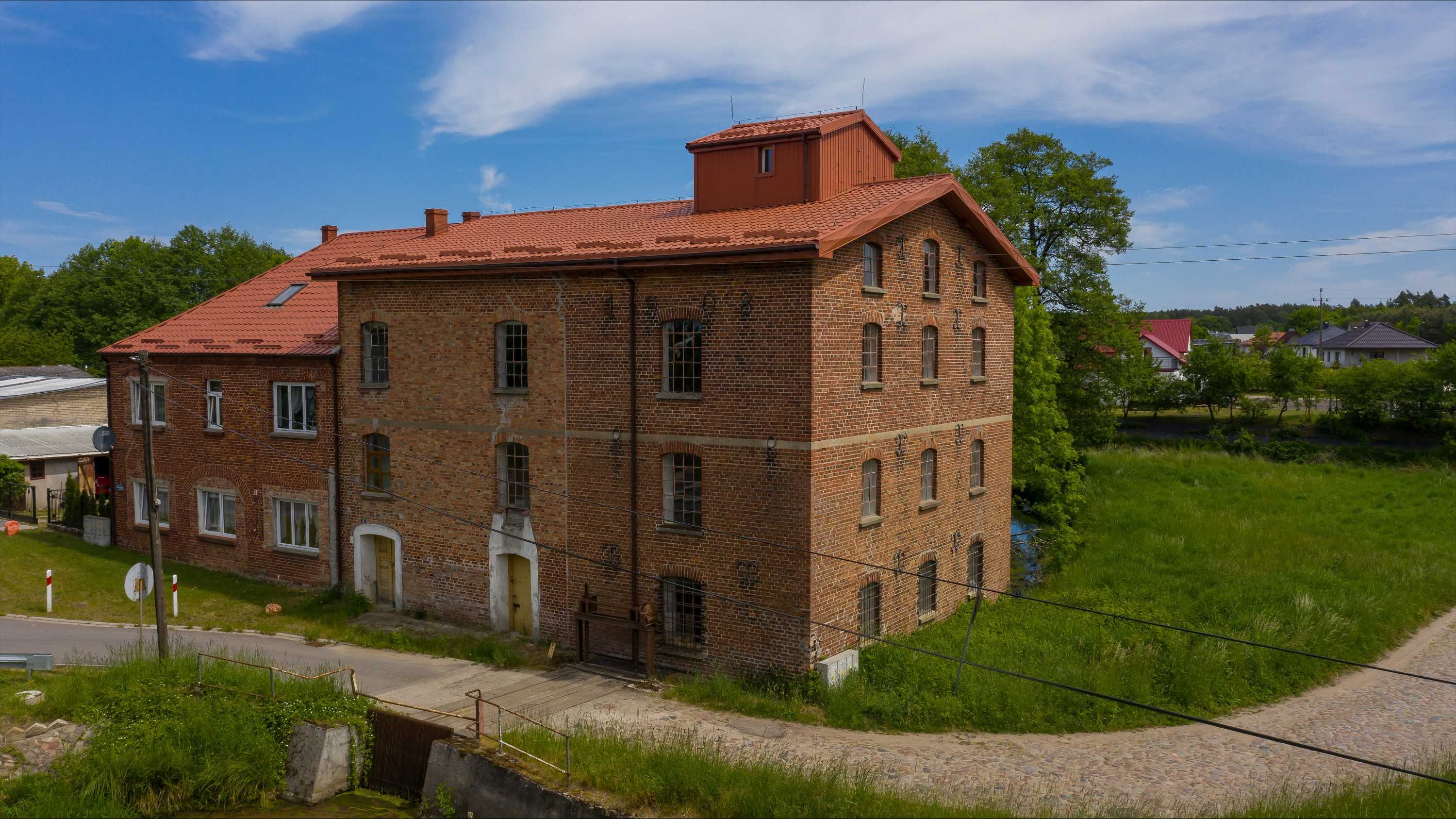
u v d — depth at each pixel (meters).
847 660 18.73
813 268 18.00
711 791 14.05
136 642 21.52
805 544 18.31
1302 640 22.56
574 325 20.98
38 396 42.28
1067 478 34.97
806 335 18.09
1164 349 90.56
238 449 27.20
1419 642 24.47
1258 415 54.97
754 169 22.08
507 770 15.02
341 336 24.86
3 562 27.66
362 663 20.70
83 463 39.25
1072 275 41.22
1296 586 26.69
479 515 22.77
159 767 16.00
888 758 15.98
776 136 21.50
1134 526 35.47
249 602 25.14
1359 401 51.91
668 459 20.14
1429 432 49.31
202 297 66.62
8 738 16.53
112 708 17.14
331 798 16.69
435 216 26.56
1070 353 42.00
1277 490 40.94
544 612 21.84
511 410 22.05
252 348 26.59
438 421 23.31
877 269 20.58
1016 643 21.30
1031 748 16.89
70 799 15.06
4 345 58.22
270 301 29.48
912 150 38.06
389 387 24.11
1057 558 31.36
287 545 26.62
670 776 14.30
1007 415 27.33
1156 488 42.28
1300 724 18.95
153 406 29.25
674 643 20.25
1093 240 41.25
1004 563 27.34
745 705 17.94
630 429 20.31
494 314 22.17
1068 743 17.27
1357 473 44.75
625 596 20.61
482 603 22.91
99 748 16.08
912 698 18.14
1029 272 26.83
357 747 17.08
